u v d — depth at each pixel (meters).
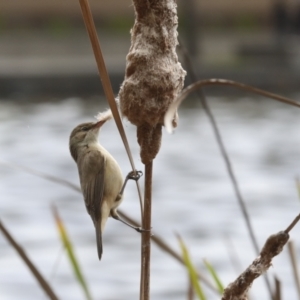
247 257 12.95
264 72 36.59
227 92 35.84
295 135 24.75
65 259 13.34
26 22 55.06
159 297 11.59
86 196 6.22
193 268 5.59
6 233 5.31
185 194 17.92
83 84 35.34
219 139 5.75
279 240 3.64
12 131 25.11
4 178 19.72
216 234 14.61
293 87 36.53
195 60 40.16
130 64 4.12
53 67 37.72
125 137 4.14
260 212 16.05
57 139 23.73
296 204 16.59
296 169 20.08
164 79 4.09
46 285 5.34
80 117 27.78
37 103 32.56
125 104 4.12
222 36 53.06
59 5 55.25
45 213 16.31
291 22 52.12
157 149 4.19
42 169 20.19
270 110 30.50
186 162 21.55
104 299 11.33
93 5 54.84
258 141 23.83
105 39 50.62
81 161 6.43
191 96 33.78
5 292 11.71
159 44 4.11
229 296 3.70
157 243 5.67
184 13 42.84
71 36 52.62
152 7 4.10
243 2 56.19
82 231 15.05
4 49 46.03
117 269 12.86
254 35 52.97
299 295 5.66
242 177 19.38
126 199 17.27
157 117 4.11
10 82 35.19
